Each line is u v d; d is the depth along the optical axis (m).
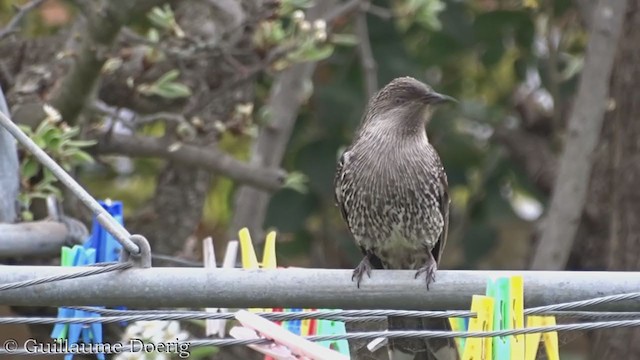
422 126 9.59
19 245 8.80
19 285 6.96
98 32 9.97
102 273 7.02
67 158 10.08
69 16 13.97
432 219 9.55
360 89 14.34
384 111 9.60
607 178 14.25
